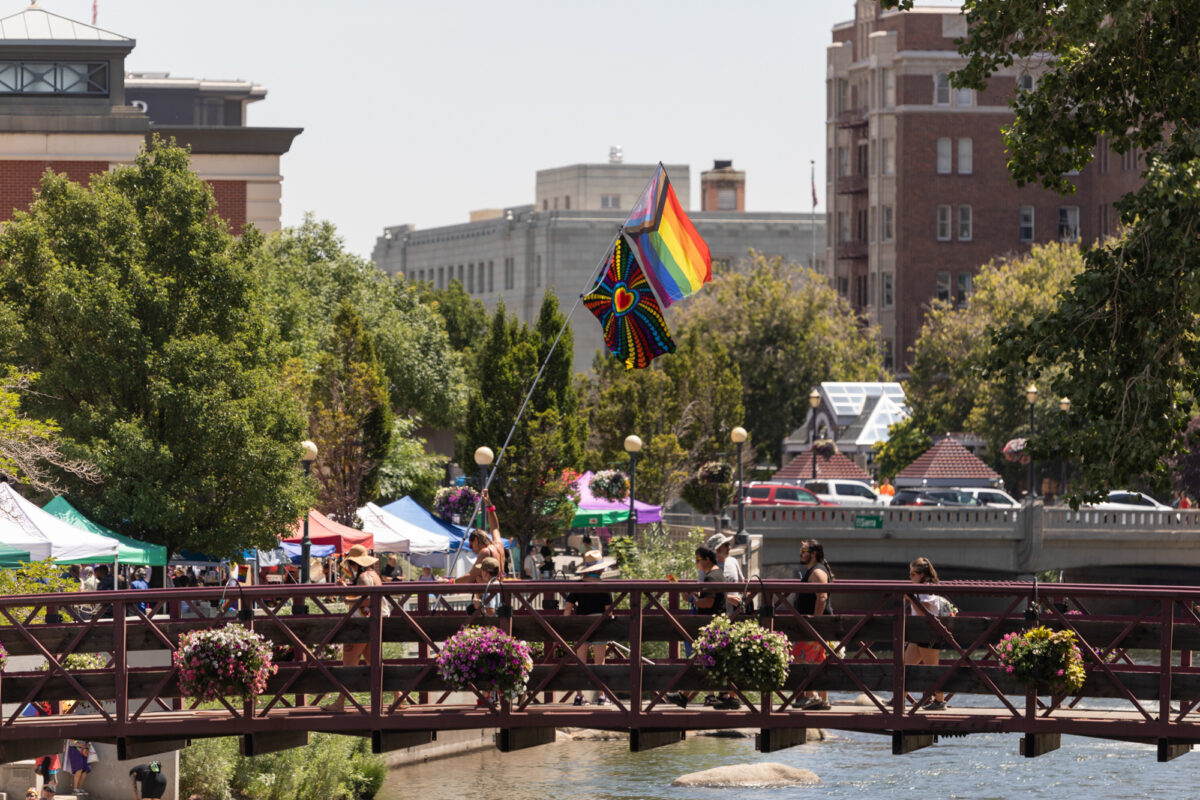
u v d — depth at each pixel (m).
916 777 78.19
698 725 40.66
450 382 162.25
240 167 122.44
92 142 115.62
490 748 86.88
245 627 40.47
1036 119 48.31
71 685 40.47
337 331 117.94
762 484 149.12
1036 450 45.75
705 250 54.72
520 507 113.69
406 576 101.12
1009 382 46.19
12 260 80.62
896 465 183.00
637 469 138.88
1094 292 44.44
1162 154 45.16
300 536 88.25
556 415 116.00
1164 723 39.44
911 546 139.75
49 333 79.31
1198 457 154.50
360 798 73.50
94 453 76.06
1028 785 76.31
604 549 120.06
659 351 54.47
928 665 40.62
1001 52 48.12
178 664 39.81
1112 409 45.06
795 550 139.75
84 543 64.44
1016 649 39.12
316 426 110.50
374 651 40.47
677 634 40.97
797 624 40.94
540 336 121.38
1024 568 140.62
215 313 81.12
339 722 40.47
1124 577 152.50
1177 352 45.09
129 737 40.88
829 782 76.94
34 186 114.94
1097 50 46.72
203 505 78.69
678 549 98.69
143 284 78.69
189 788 63.53
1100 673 40.06
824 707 41.41
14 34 124.69
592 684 40.66
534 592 40.72
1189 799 73.31
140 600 40.03
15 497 65.19
